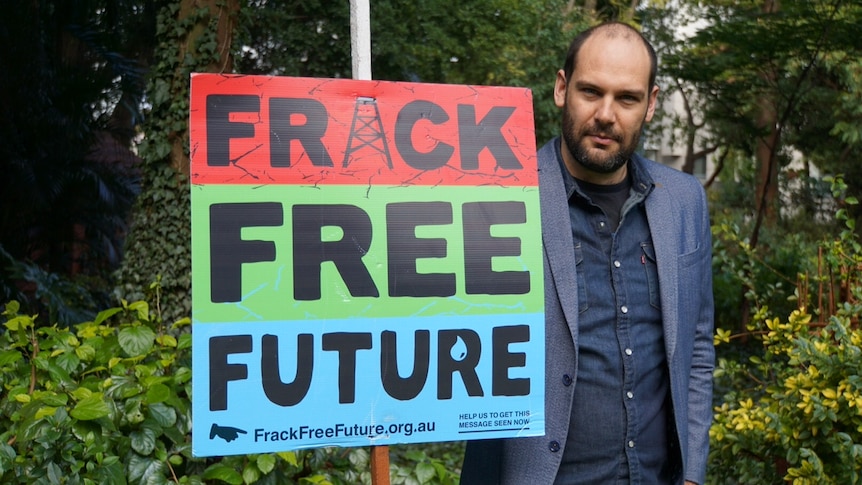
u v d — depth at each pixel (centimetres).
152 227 650
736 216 1391
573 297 187
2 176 927
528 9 966
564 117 193
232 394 165
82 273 1120
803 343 287
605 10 1221
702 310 210
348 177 175
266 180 171
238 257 168
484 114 184
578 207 196
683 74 920
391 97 180
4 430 271
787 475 282
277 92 174
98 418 247
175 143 653
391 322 173
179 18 654
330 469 302
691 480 199
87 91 932
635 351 191
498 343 178
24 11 898
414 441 173
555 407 185
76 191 974
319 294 171
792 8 793
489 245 180
